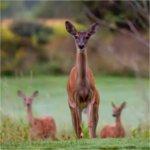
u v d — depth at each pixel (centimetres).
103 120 4241
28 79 6606
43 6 9138
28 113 3666
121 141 2345
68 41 8038
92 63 7194
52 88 5947
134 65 5275
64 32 8156
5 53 8019
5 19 9000
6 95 3628
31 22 8400
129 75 6938
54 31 8369
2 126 3041
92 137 2608
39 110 4578
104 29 6188
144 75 6488
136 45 6869
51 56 7919
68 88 2648
